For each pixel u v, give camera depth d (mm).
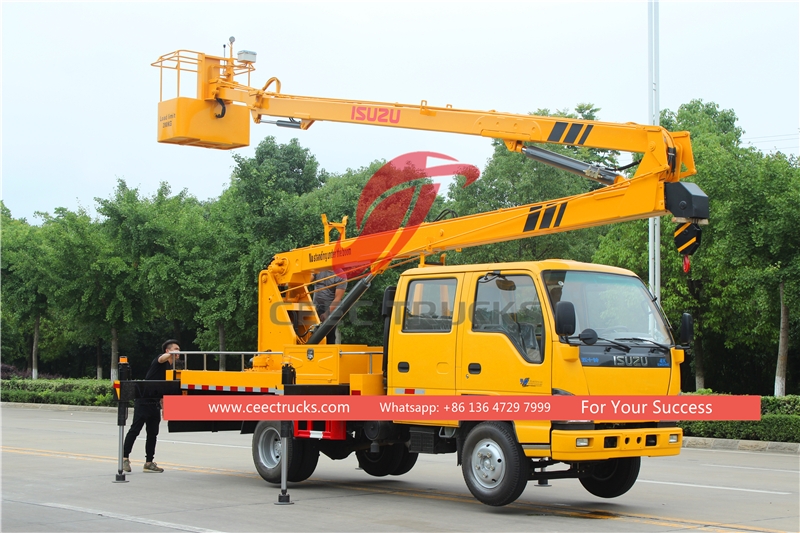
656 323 9422
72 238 32906
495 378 8938
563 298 8805
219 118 12148
